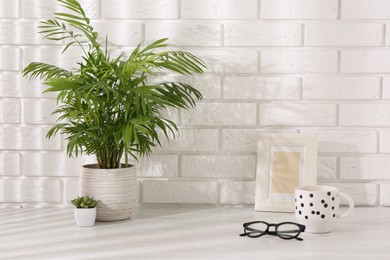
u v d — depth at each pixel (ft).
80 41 5.75
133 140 5.23
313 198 4.74
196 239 4.58
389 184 5.78
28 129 5.81
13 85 5.78
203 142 5.78
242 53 5.73
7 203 5.86
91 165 5.41
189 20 5.72
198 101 5.76
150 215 5.44
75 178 5.84
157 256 4.12
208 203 5.82
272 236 4.69
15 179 5.84
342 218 5.32
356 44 5.70
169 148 5.80
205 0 5.69
